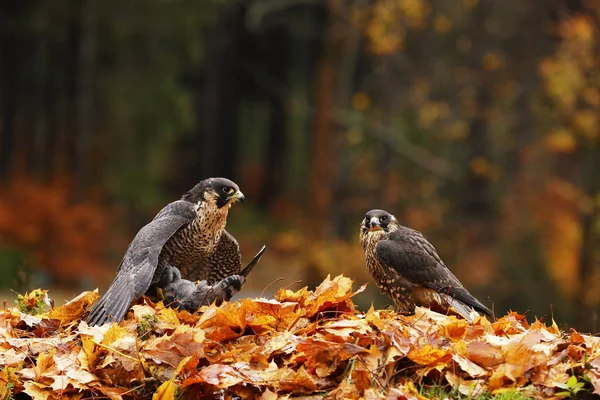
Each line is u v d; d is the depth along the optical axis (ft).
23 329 24.68
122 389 21.27
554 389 20.52
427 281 28.35
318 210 104.22
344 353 21.02
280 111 156.25
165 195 136.36
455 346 21.40
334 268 83.97
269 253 110.32
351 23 99.81
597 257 73.82
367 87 106.01
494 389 20.56
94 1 111.04
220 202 28.48
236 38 141.28
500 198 98.37
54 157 125.18
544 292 81.46
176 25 112.57
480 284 83.20
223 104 146.82
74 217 98.12
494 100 96.17
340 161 102.32
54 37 116.37
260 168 162.40
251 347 22.34
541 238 88.84
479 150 96.22
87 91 113.50
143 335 22.61
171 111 116.26
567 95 75.00
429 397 20.35
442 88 97.60
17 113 130.41
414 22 90.63
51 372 21.65
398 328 21.86
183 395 20.90
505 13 94.79
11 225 94.89
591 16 76.07
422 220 93.45
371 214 29.45
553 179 100.22
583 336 22.35
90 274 95.25
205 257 29.63
